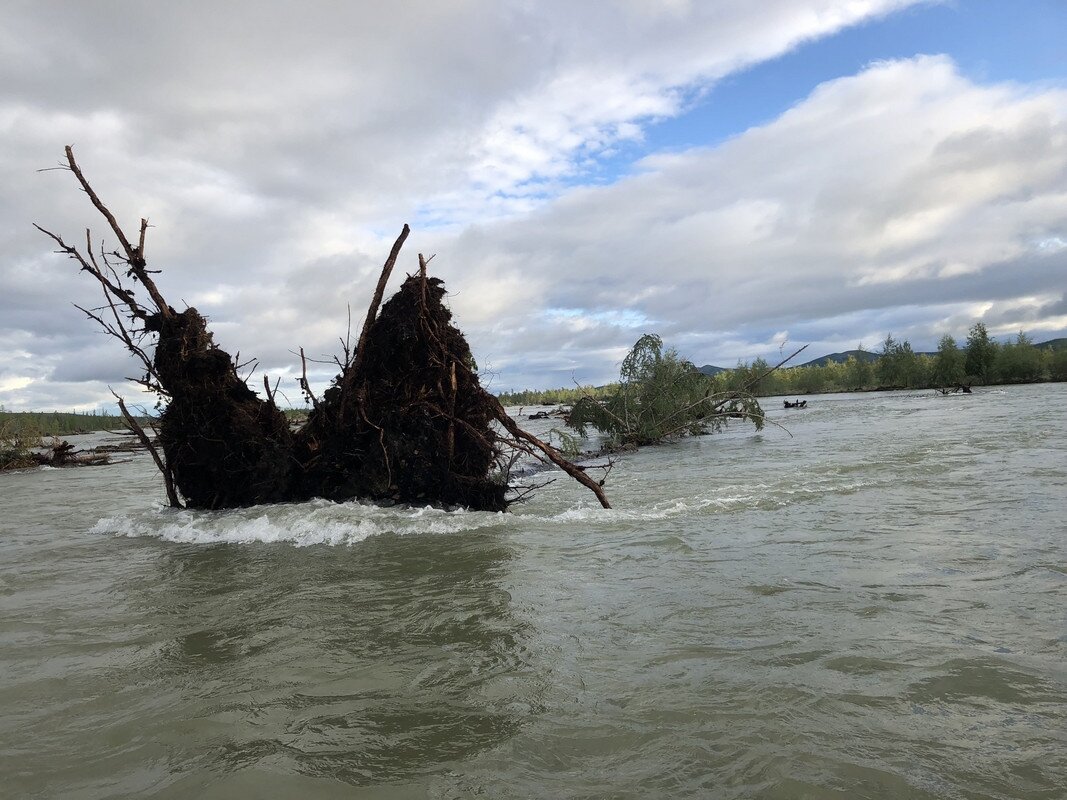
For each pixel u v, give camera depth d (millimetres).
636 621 5352
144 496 17641
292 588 6941
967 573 6254
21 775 3348
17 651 5211
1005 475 12133
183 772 3318
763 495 11758
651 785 3051
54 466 32562
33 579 7883
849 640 4723
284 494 12734
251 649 5102
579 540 8922
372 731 3682
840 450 19016
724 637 4895
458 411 12711
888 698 3830
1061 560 6516
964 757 3207
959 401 45156
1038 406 33000
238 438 12531
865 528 8500
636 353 28531
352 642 5160
